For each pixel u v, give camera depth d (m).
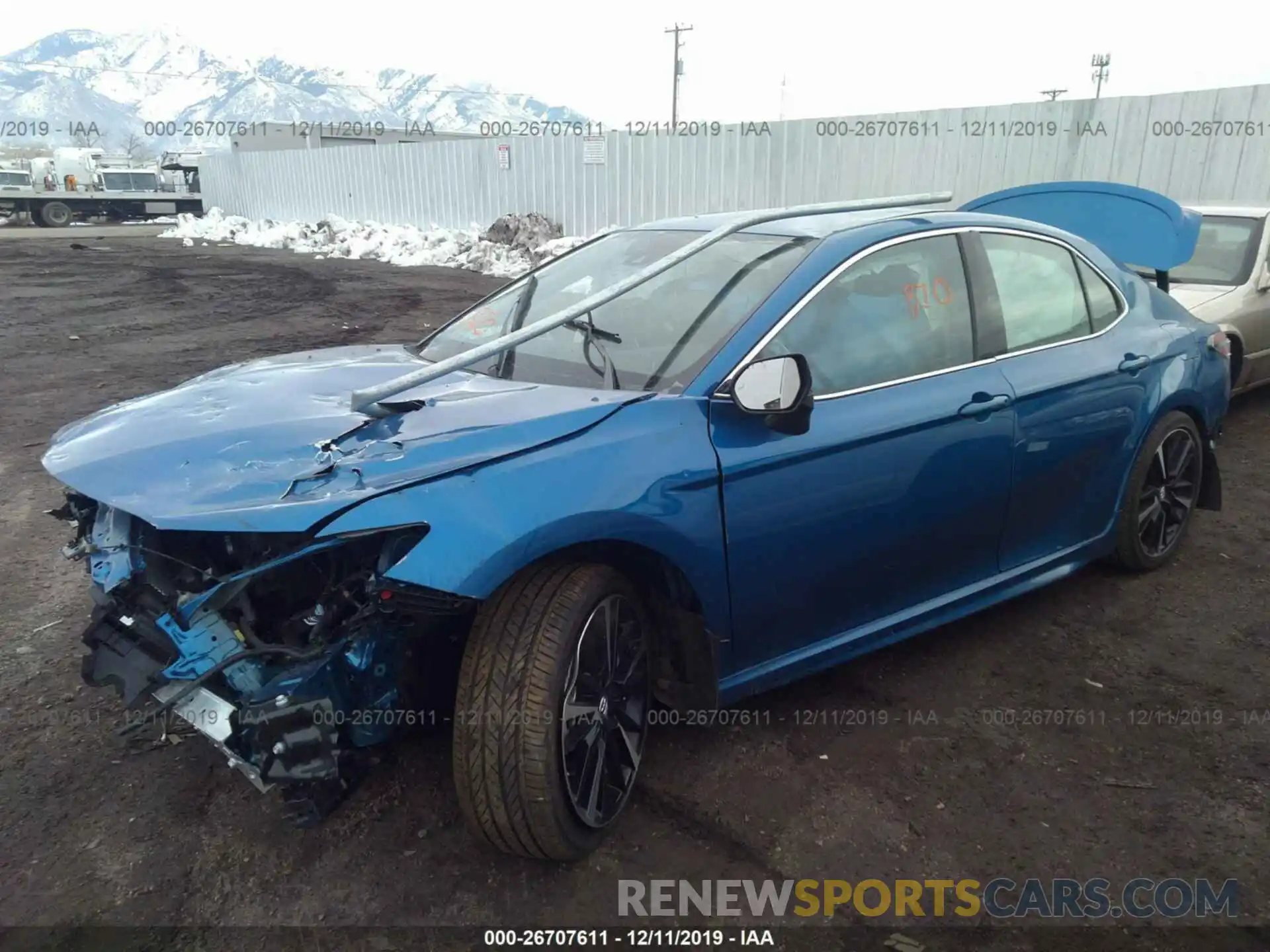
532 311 3.58
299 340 11.06
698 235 3.65
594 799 2.55
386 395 2.59
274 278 17.67
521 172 20.14
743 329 2.91
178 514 2.21
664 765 3.02
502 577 2.28
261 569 2.23
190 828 2.71
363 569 2.36
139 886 2.49
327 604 2.38
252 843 2.65
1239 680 3.54
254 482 2.32
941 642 3.85
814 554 2.98
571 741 2.46
